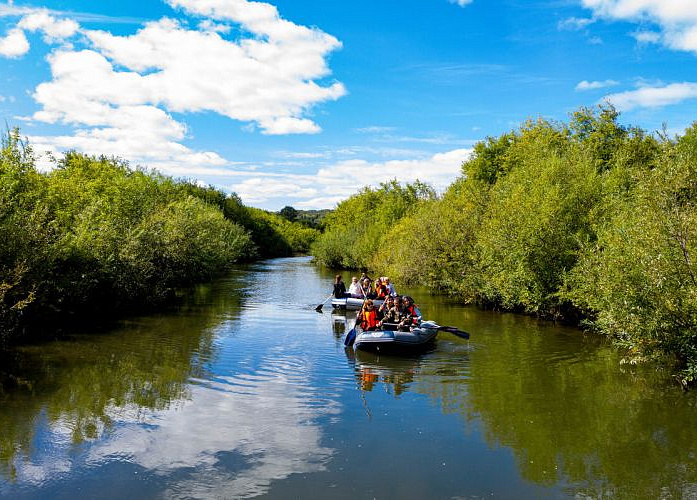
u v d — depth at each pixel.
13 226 12.12
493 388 9.63
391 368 11.06
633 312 9.94
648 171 11.31
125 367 10.62
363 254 43.62
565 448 6.98
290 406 8.54
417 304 21.91
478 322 17.03
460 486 5.95
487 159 39.44
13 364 10.66
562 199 16.55
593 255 12.98
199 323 16.08
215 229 37.91
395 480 6.05
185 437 7.16
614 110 30.41
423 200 36.84
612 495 5.76
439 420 7.98
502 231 17.77
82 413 7.96
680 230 9.34
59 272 14.32
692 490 5.86
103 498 5.53
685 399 8.94
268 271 44.53
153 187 33.91
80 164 30.23
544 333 15.09
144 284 18.52
